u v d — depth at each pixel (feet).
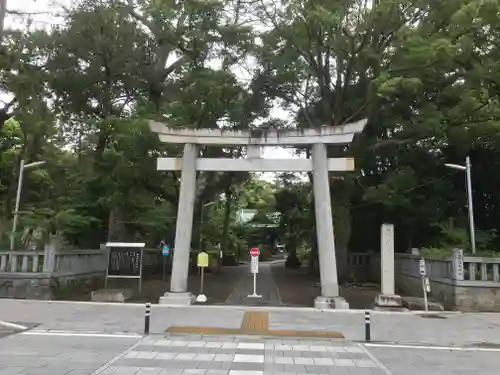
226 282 94.38
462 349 37.11
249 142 63.62
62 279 67.87
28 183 92.27
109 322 45.55
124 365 28.86
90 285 76.95
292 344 37.32
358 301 67.56
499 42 69.77
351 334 42.32
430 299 63.67
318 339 39.52
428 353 35.22
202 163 64.18
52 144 96.07
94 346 34.58
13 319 46.06
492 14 59.67
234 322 46.88
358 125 60.90
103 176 78.64
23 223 75.05
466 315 56.18
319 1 70.79
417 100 77.41
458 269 61.26
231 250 172.65
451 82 78.79
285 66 82.43
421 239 94.94
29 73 76.02
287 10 73.41
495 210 92.73
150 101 82.02
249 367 28.99
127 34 80.69
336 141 61.67
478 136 76.59
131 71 85.87
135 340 37.35
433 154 91.25
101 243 89.35
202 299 63.98
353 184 86.69
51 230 74.74
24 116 78.07
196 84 78.38
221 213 170.60
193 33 77.61
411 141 80.74
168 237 103.14
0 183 94.02
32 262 65.92
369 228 105.40
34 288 64.28
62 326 42.93
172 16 75.46
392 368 29.94
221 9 75.97
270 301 66.44
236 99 87.76
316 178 61.87
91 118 88.69
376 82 69.87
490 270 62.59
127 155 72.23
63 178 91.25
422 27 73.67
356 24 81.82
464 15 61.31
